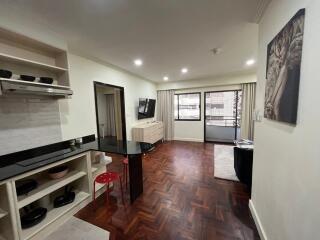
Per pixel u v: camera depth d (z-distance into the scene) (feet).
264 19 5.25
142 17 5.65
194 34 7.01
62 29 6.37
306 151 2.86
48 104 7.22
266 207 4.89
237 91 17.17
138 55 9.52
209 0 4.82
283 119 3.59
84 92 9.40
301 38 2.95
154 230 5.59
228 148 15.66
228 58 10.36
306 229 2.89
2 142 5.70
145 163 11.98
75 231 5.62
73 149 7.38
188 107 19.45
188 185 8.64
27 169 5.10
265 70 5.07
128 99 14.14
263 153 5.21
